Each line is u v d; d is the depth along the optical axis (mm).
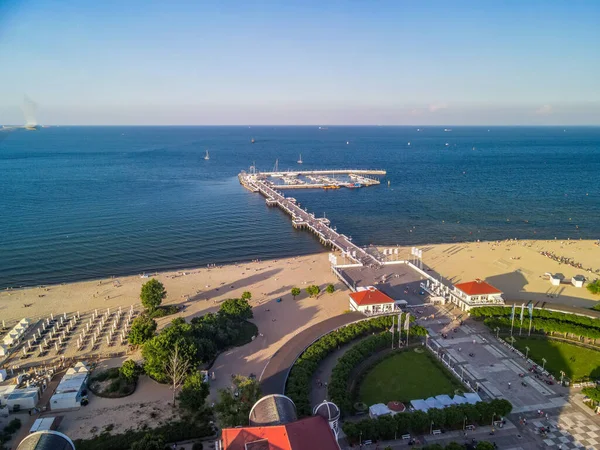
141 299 133625
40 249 191375
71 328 124312
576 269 169375
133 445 72938
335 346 108750
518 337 116688
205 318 119312
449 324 123750
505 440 79062
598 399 84750
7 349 111250
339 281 157750
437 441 79312
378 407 85125
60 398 88812
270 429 65125
